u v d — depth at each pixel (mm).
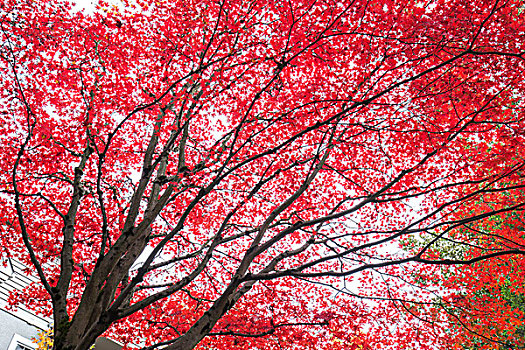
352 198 9008
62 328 6828
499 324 11508
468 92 8875
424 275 12867
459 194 11023
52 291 7441
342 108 8633
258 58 8352
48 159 10977
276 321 11398
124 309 7137
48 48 9070
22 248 11719
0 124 10125
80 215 12367
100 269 7492
